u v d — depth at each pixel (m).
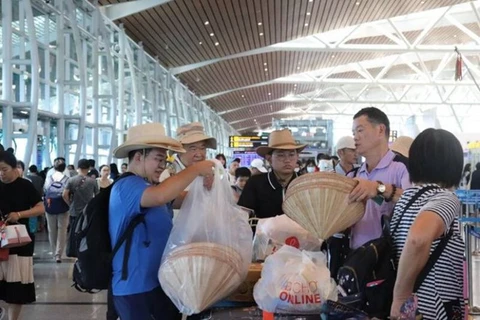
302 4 15.45
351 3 15.89
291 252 1.84
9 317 3.95
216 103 37.25
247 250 2.10
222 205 2.08
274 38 19.64
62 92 11.73
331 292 1.75
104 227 2.27
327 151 26.33
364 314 1.58
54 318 4.73
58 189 7.69
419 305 1.70
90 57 14.08
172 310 2.31
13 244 3.67
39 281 6.27
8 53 9.43
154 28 16.47
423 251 1.60
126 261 2.23
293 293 1.72
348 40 25.77
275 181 3.27
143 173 2.35
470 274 4.90
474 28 26.05
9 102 9.41
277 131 3.27
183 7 14.38
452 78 39.06
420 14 24.42
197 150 3.29
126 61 16.58
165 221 2.34
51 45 11.84
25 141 10.34
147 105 19.22
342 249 2.23
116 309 2.28
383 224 2.00
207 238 2.04
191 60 22.02
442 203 1.68
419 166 1.84
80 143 11.80
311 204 1.82
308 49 22.88
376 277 1.76
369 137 2.33
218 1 14.10
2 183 3.92
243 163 18.66
